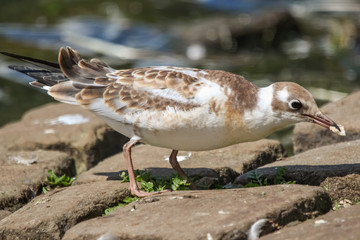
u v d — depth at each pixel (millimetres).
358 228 8156
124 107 10664
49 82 11562
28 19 29031
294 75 22312
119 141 15500
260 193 9609
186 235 8422
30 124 15719
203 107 10195
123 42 26125
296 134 14102
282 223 8875
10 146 14477
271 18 26359
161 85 10570
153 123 10430
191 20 28562
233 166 12281
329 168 10906
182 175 11359
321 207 9492
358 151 11844
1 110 20703
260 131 10492
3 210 11250
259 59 24250
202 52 25094
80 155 14547
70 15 29453
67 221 9992
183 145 10664
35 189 11875
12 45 25859
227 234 8414
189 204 9438
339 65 23016
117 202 10633
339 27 25969
